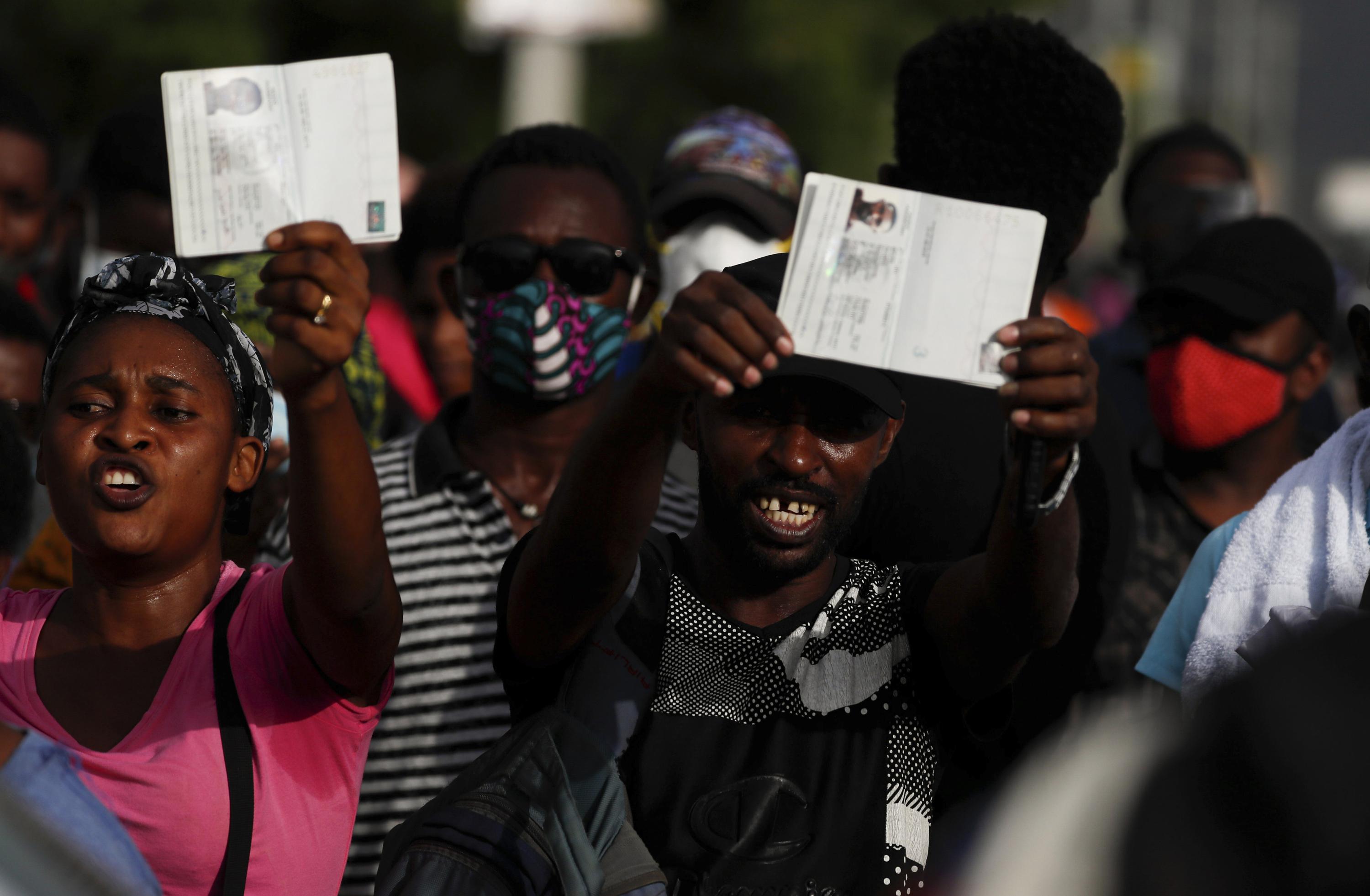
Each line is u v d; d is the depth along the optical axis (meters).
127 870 6.91
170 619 8.62
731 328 7.03
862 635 8.51
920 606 8.58
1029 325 7.10
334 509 7.50
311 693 8.40
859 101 52.69
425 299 16.75
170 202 15.11
